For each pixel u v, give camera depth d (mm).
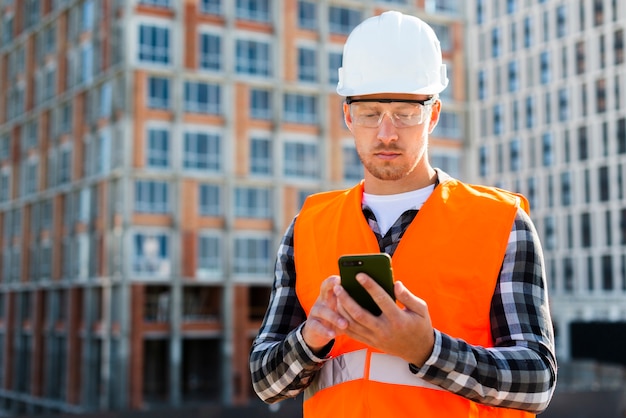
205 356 41406
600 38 59344
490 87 66250
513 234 2445
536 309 2383
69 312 41188
